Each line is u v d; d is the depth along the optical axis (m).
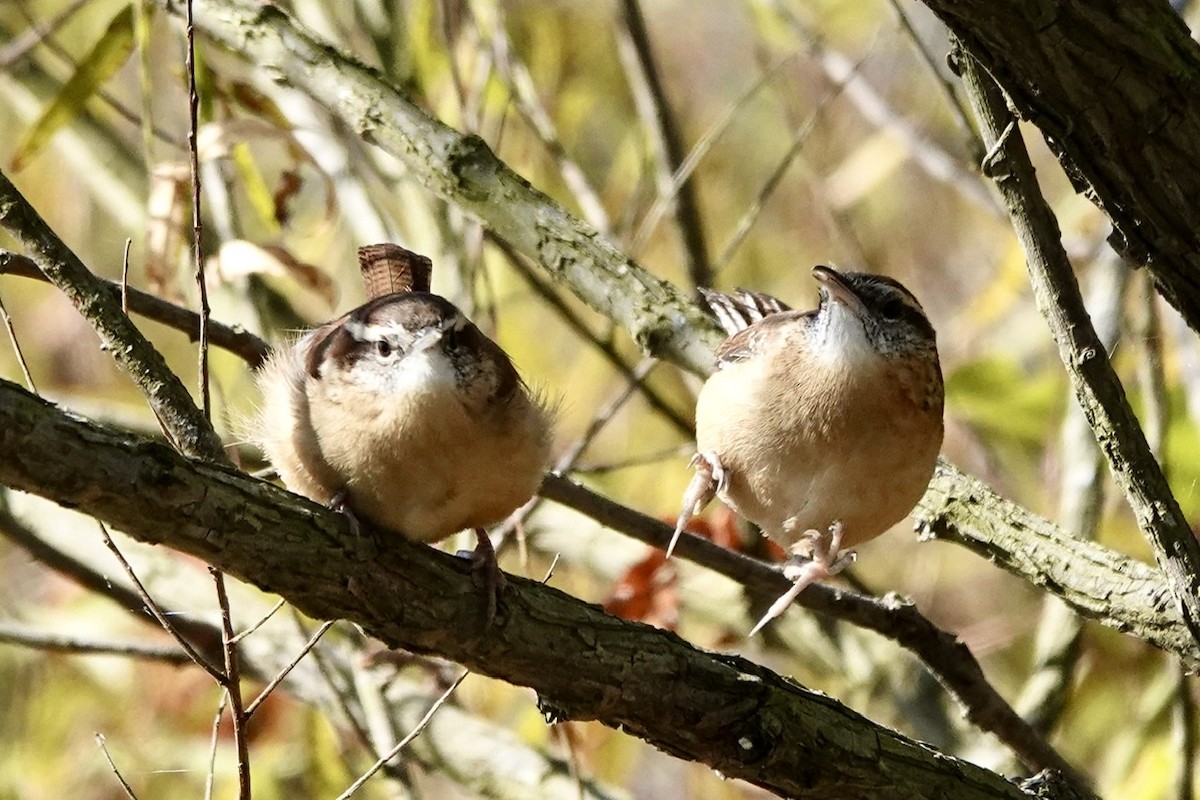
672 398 13.52
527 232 8.89
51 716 12.55
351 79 8.97
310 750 11.40
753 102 14.70
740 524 11.25
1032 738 8.60
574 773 9.29
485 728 10.72
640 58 12.04
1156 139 5.72
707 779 12.14
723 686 6.57
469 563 6.32
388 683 10.50
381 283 8.44
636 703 6.46
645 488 13.02
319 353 6.91
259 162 12.84
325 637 10.65
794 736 6.63
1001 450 12.93
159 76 13.84
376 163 12.48
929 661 8.41
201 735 12.08
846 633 12.05
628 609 10.08
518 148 13.08
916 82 14.50
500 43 10.98
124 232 13.94
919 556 13.38
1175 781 9.98
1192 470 10.92
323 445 6.72
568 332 13.84
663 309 8.75
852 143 14.59
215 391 11.01
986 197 12.31
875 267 13.41
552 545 11.92
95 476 5.27
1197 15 11.27
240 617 10.82
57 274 6.22
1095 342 6.56
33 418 5.15
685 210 11.87
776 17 13.10
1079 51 5.50
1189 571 6.75
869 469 7.85
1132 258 6.25
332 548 5.84
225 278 8.43
